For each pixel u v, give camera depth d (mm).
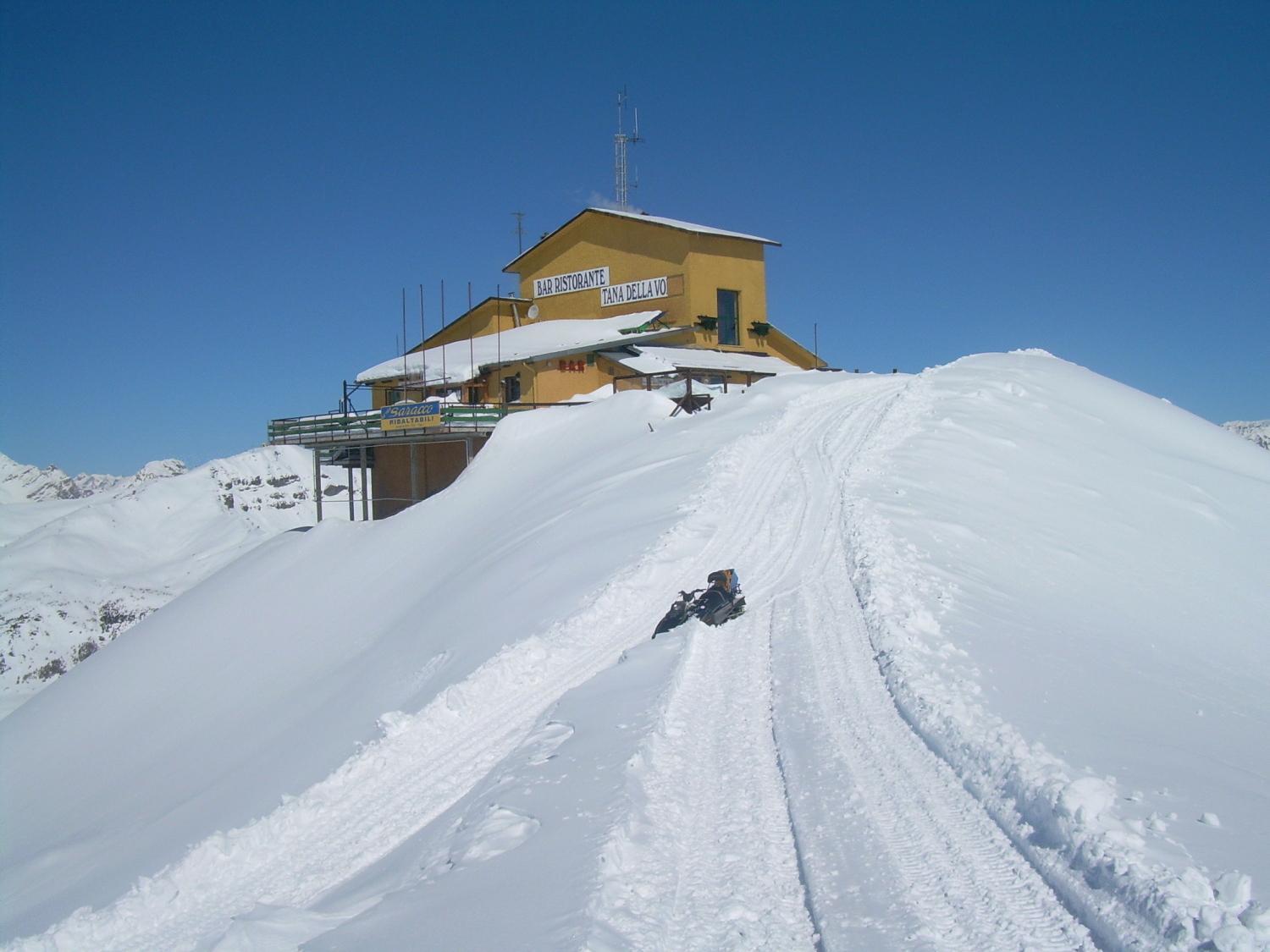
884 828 6426
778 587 13867
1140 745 8039
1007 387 27109
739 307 45812
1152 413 28344
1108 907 5082
